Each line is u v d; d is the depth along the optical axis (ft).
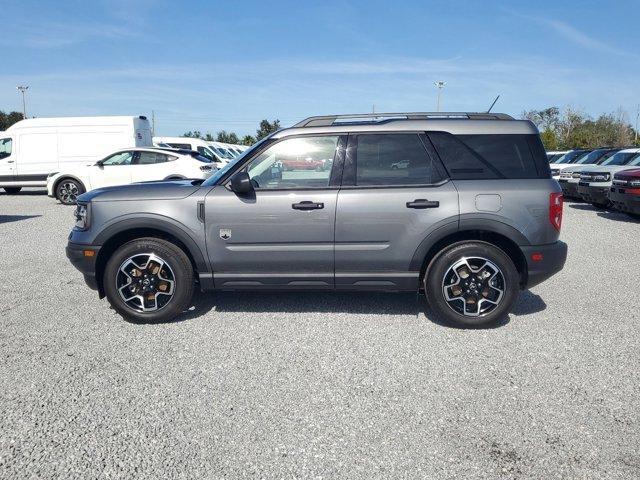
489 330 14.87
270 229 14.80
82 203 15.44
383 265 14.83
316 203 14.61
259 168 15.12
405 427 9.72
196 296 18.16
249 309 16.72
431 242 14.61
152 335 14.49
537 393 11.03
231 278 15.16
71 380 11.66
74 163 55.62
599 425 9.76
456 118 15.29
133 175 47.60
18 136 55.52
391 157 14.89
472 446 9.11
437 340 14.10
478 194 14.46
